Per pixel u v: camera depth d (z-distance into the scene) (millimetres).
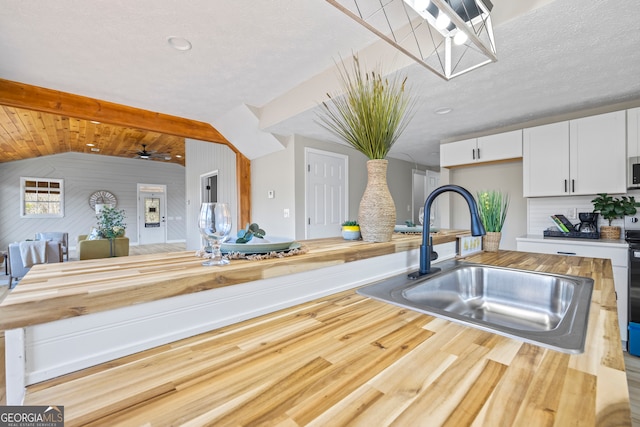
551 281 1234
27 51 2289
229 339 683
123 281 673
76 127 5285
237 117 3693
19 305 514
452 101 2645
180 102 3377
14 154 6762
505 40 1714
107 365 578
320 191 4129
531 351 591
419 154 5070
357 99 1385
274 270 878
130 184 9297
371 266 1230
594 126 2715
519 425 387
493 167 3820
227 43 2211
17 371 516
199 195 6746
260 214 4391
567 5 1432
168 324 684
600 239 2721
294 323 770
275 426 396
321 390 473
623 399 435
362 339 660
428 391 465
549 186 2965
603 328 693
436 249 1632
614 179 2607
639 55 1890
